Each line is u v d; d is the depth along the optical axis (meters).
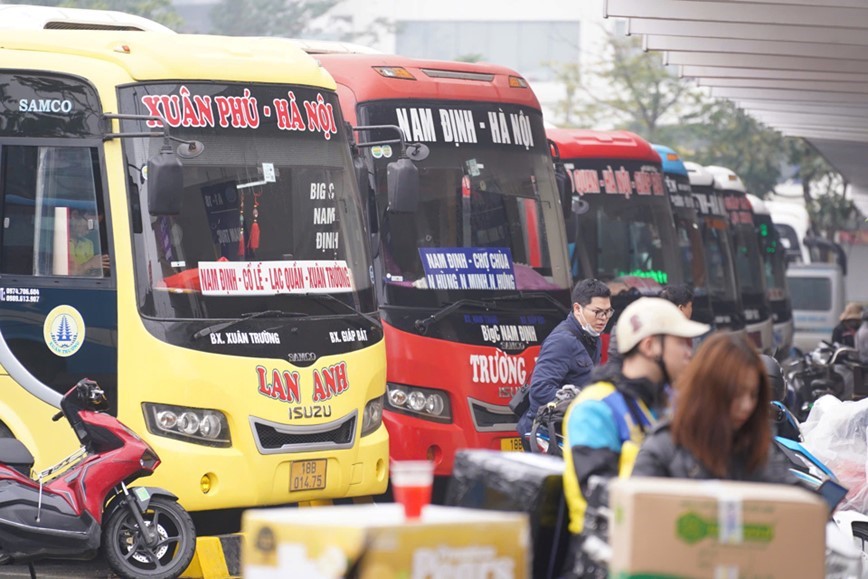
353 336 15.01
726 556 6.66
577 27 99.88
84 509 12.87
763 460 7.77
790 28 22.38
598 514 7.74
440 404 17.19
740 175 71.00
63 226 14.16
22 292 14.27
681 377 7.78
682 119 72.56
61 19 16.14
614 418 8.16
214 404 13.93
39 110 14.36
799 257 49.59
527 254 18.34
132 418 13.82
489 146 18.30
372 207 17.11
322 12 81.81
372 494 15.33
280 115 15.00
